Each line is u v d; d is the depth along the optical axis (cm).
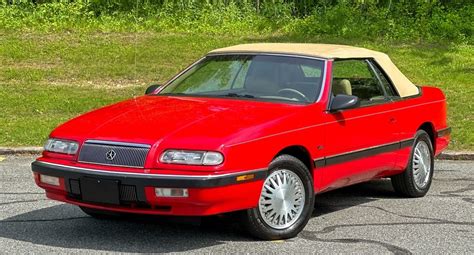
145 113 672
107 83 1753
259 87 726
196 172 594
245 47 794
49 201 820
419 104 852
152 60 1955
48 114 1435
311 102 702
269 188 648
